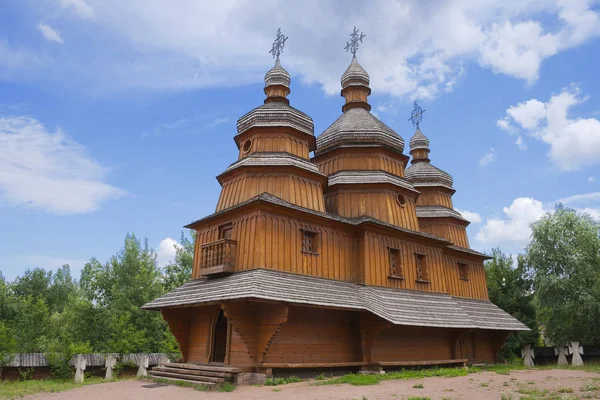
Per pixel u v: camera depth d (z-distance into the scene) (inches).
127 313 1266.0
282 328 644.7
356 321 743.1
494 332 1085.1
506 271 1387.8
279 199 703.1
